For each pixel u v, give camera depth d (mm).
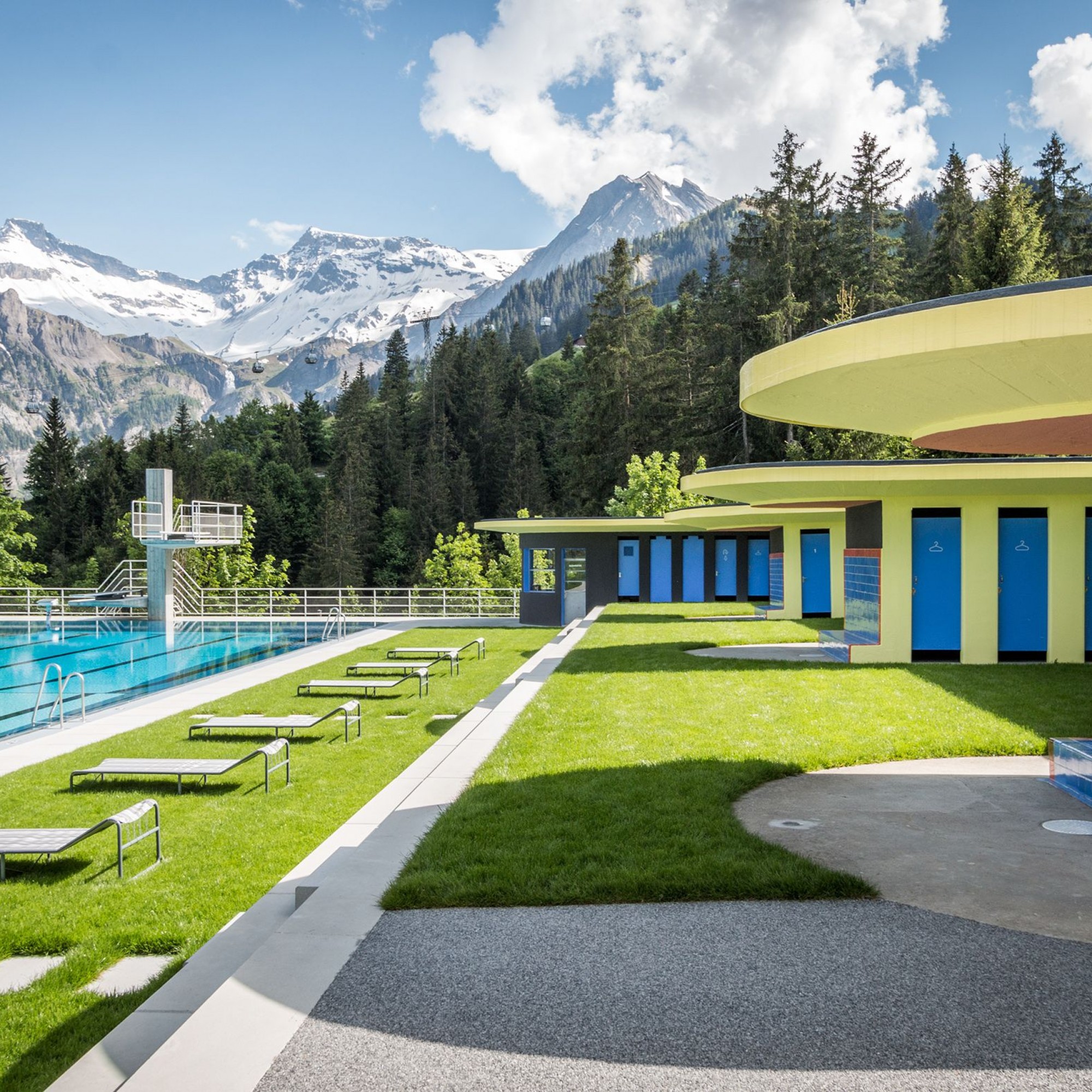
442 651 21594
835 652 17469
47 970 6012
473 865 6359
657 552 33438
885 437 45375
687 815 7492
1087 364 6188
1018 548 16641
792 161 57500
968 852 6738
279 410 125625
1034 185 61906
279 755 12531
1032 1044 4059
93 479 93312
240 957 5625
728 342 58906
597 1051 4027
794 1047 4051
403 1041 4125
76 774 10523
